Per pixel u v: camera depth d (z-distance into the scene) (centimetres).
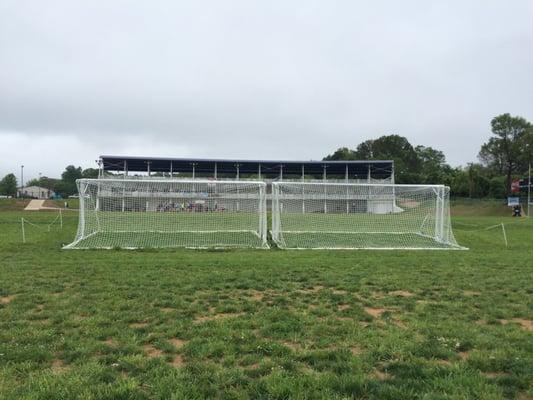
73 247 1658
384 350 535
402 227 2622
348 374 460
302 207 3416
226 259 1345
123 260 1294
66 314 693
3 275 1020
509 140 8844
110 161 7088
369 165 7288
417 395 411
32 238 1922
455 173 10175
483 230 2742
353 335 598
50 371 470
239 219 2720
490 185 9038
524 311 748
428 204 2505
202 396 408
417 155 13150
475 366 493
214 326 634
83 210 1986
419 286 949
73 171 16200
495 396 411
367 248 1759
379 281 998
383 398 408
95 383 435
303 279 1013
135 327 636
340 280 1008
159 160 6950
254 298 827
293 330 620
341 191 3378
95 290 870
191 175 8062
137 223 2478
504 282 1000
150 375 457
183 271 1098
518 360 504
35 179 16050
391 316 712
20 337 580
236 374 457
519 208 5856
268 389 423
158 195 2777
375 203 3209
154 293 843
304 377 449
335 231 2453
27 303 758
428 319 689
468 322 677
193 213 2812
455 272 1137
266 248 1730
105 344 561
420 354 527
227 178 7900
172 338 589
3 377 453
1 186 12812
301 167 7519
